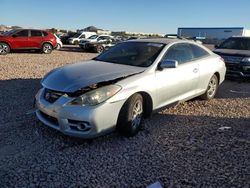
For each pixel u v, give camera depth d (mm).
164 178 3725
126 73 4941
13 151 4285
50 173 3762
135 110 4902
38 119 5316
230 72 10570
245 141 4914
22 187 3455
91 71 4953
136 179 3691
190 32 66312
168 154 4371
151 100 5230
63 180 3623
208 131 5344
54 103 4516
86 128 4375
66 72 4980
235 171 3920
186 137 5031
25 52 21547
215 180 3701
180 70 5922
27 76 9867
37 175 3707
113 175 3764
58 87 4574
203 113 6414
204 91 7039
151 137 4980
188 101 7281
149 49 5773
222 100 7613
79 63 5578
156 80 5266
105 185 3547
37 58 16734
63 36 37406
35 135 4832
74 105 4383
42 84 4914
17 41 19625
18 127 5125
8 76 9695
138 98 4895
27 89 7895
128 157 4246
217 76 7488
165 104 5668
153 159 4207
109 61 5723
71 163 4027
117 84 4637
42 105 4711
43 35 20812
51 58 17141
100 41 25469
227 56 10594
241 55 10391
